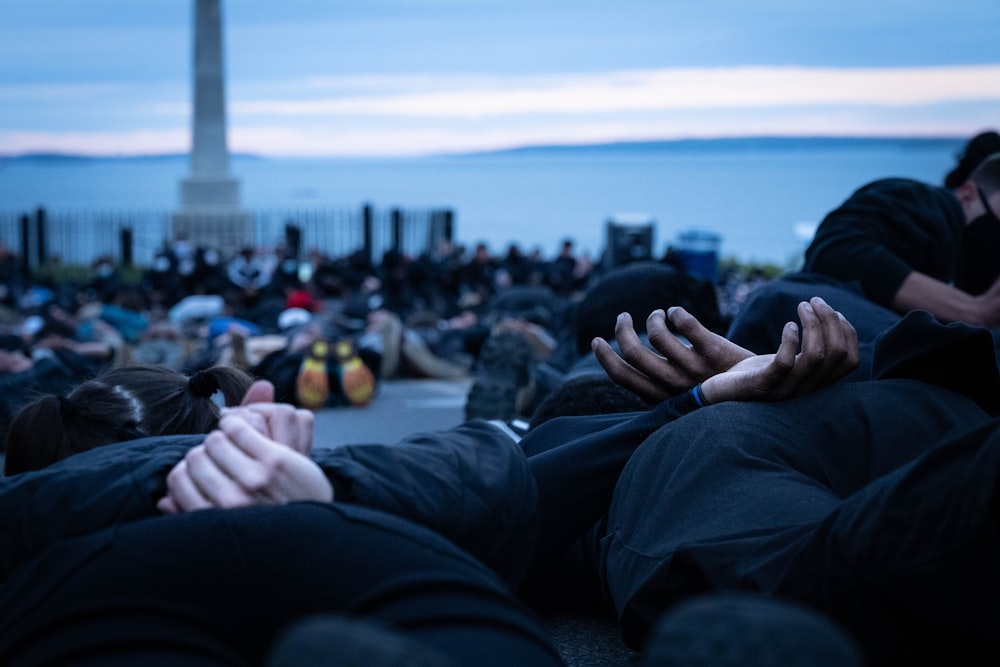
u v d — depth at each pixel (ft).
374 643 3.34
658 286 12.46
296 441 5.72
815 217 241.96
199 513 5.23
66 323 30.71
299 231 90.22
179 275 70.18
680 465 6.67
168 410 6.81
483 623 4.73
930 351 7.02
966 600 5.03
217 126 94.99
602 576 7.14
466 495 5.75
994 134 15.75
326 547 5.13
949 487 4.99
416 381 30.07
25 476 5.59
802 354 6.86
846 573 5.29
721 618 3.37
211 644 4.72
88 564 4.98
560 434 8.29
